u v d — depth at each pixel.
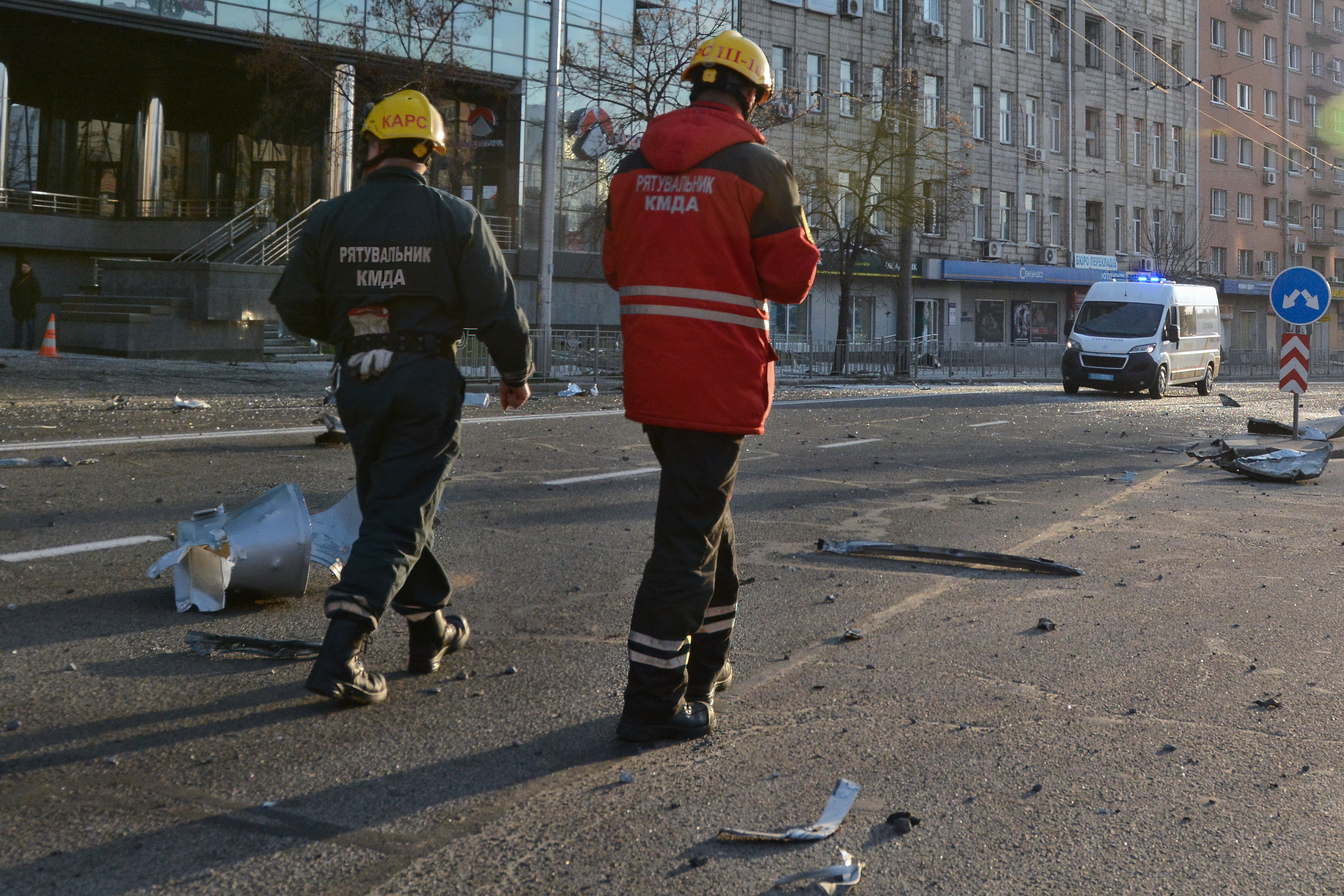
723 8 36.94
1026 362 40.34
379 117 3.86
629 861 2.82
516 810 3.10
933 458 12.07
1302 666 4.75
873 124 34.62
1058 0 50.62
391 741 3.58
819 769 3.46
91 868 2.72
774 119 32.06
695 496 3.60
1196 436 15.53
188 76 31.83
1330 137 65.38
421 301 3.83
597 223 33.44
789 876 2.76
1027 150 49.25
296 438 11.53
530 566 6.21
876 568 6.52
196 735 3.58
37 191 31.50
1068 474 11.09
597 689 4.16
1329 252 66.12
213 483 8.52
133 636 4.66
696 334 3.55
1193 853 2.99
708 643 3.83
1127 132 53.72
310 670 4.27
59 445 10.23
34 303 26.05
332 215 3.87
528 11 33.47
